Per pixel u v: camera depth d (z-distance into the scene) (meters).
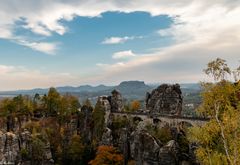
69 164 143.38
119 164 126.88
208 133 43.03
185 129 115.12
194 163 99.00
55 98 162.62
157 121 136.00
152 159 110.88
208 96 41.28
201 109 42.69
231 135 38.66
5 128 148.12
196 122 119.25
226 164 39.88
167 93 142.25
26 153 133.75
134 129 137.00
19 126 151.12
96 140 147.38
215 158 41.34
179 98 141.88
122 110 163.12
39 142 137.00
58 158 143.25
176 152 105.94
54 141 148.50
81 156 143.62
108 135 141.38
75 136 148.88
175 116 127.81
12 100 159.12
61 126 157.25
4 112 152.62
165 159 106.06
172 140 109.62
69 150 145.50
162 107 141.75
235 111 38.84
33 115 163.12
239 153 37.19
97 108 152.88
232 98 40.56
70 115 161.88
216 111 39.28
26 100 169.62
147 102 152.75
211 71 40.09
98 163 126.81
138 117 145.88
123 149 133.50
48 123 155.50
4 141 129.62
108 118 154.38
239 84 39.66
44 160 136.38
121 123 148.88
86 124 156.62
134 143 121.62
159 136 118.06
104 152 128.50
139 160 116.19
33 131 142.38
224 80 40.41
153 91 148.38
